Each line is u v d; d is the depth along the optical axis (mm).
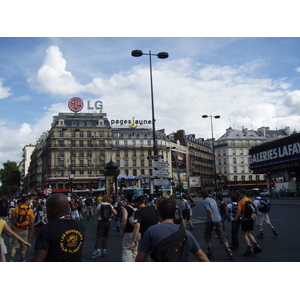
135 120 100312
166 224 3727
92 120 92125
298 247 9664
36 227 10914
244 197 8820
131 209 7070
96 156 89625
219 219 8602
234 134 112250
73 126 89000
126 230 6992
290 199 44219
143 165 94062
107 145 90750
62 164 86938
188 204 15391
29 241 13062
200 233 13930
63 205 3791
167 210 3820
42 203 17375
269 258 8250
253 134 114500
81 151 88875
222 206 12828
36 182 109500
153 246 3586
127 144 94750
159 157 16984
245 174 109312
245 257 8547
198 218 21344
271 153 53906
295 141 47031
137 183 89375
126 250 6949
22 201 8727
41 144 109375
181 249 3559
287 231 13461
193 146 115188
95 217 27609
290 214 21922
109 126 91750
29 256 9625
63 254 3598
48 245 3584
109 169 35938
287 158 49094
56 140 87562
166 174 16781
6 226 6039
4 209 20516
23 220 8406
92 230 17016
